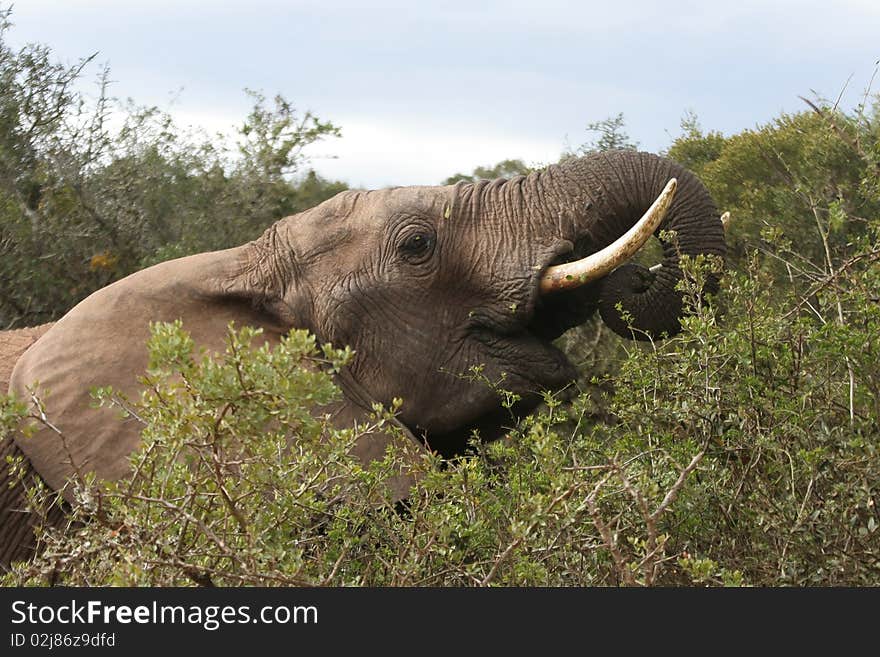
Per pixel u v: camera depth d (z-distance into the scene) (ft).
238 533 17.61
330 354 16.12
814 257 34.63
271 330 26.63
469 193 26.81
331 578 18.43
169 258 39.27
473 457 20.63
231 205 42.45
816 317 24.91
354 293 26.20
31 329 29.55
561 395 28.66
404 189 27.07
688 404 21.06
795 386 21.43
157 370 16.25
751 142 42.16
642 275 26.21
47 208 39.68
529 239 26.14
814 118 41.63
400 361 26.03
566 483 17.29
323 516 20.45
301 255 26.76
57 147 42.06
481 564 19.40
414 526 19.42
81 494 17.81
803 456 19.38
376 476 20.22
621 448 21.43
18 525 25.20
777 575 18.95
